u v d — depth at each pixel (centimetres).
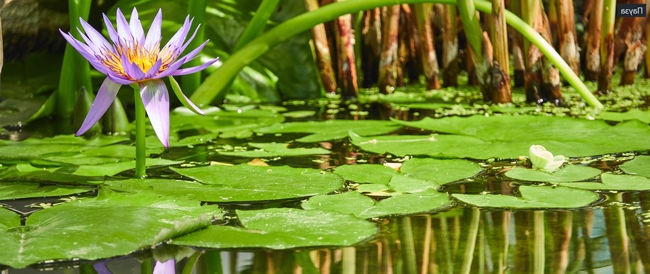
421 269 182
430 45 447
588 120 339
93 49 258
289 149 308
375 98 436
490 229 210
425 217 222
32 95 426
